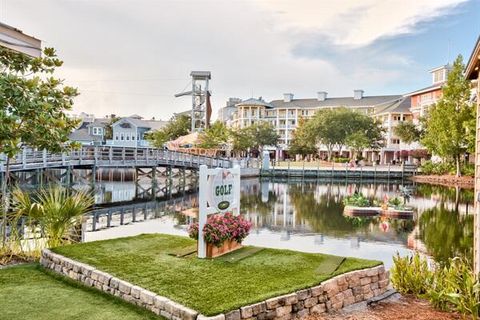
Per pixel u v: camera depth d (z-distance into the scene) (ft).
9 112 21.79
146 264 21.99
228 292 17.74
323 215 61.11
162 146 188.65
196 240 27.32
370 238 44.78
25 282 20.33
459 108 117.70
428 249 39.65
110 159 84.17
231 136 208.44
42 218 26.66
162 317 16.38
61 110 24.58
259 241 42.45
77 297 18.43
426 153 166.20
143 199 78.18
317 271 21.01
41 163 66.03
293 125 260.21
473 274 21.39
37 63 23.09
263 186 113.39
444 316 18.74
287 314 17.51
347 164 163.12
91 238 40.37
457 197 85.20
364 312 19.06
